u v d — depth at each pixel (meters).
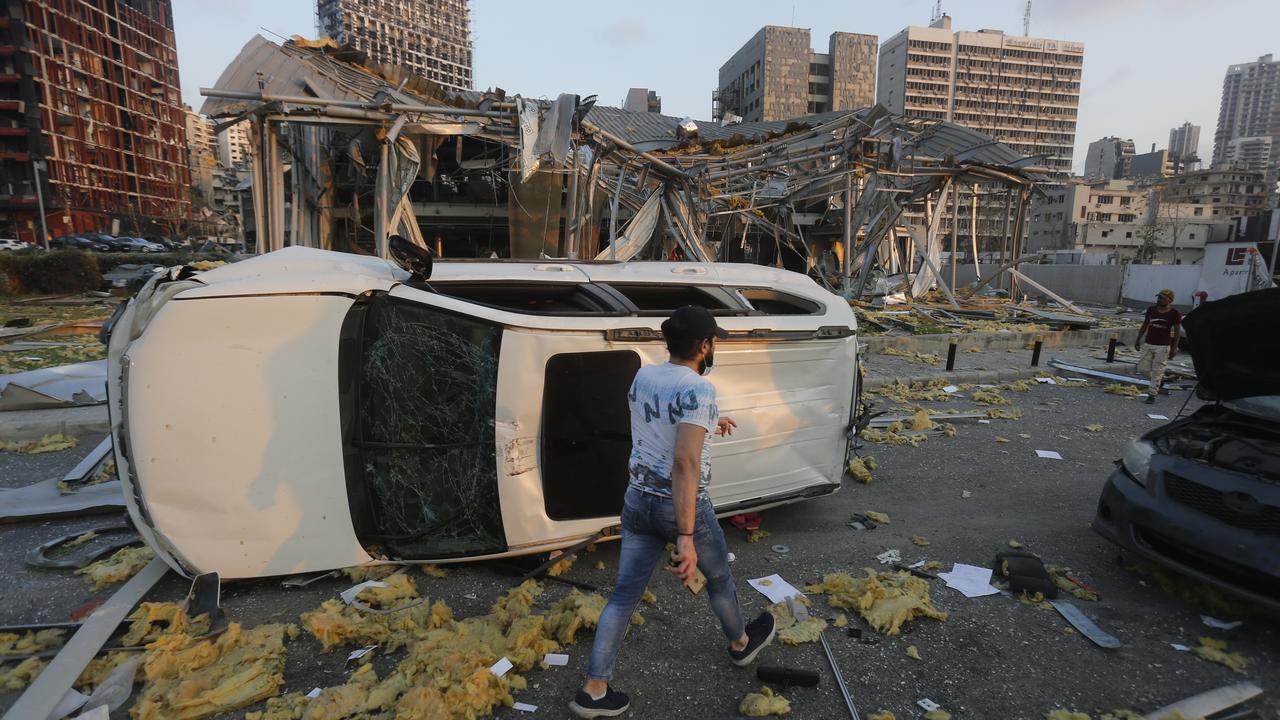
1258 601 3.20
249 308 3.31
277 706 2.62
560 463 3.82
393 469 3.59
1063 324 15.95
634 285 4.41
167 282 3.33
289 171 17.25
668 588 3.73
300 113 11.80
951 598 3.70
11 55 75.81
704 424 2.40
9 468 5.64
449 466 3.63
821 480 4.68
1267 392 4.11
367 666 2.85
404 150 12.27
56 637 3.05
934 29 163.38
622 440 3.89
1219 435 4.02
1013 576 3.80
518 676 2.83
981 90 166.62
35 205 75.19
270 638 3.03
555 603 3.52
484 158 17.53
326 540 3.56
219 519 3.36
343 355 3.49
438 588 3.65
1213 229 53.53
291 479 3.44
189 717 2.55
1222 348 4.16
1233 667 3.04
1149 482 3.79
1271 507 3.21
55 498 4.71
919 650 3.17
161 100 104.31
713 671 2.98
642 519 2.55
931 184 22.23
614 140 13.58
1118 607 3.63
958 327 15.56
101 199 88.75
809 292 4.84
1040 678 2.98
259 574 3.48
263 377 3.35
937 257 22.39
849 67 140.50
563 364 3.73
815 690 2.86
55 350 11.03
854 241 20.72
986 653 3.16
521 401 3.59
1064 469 6.18
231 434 3.32
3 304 18.81
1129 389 9.95
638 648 3.15
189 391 3.26
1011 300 21.48
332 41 17.55
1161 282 24.25
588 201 15.48
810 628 3.28
